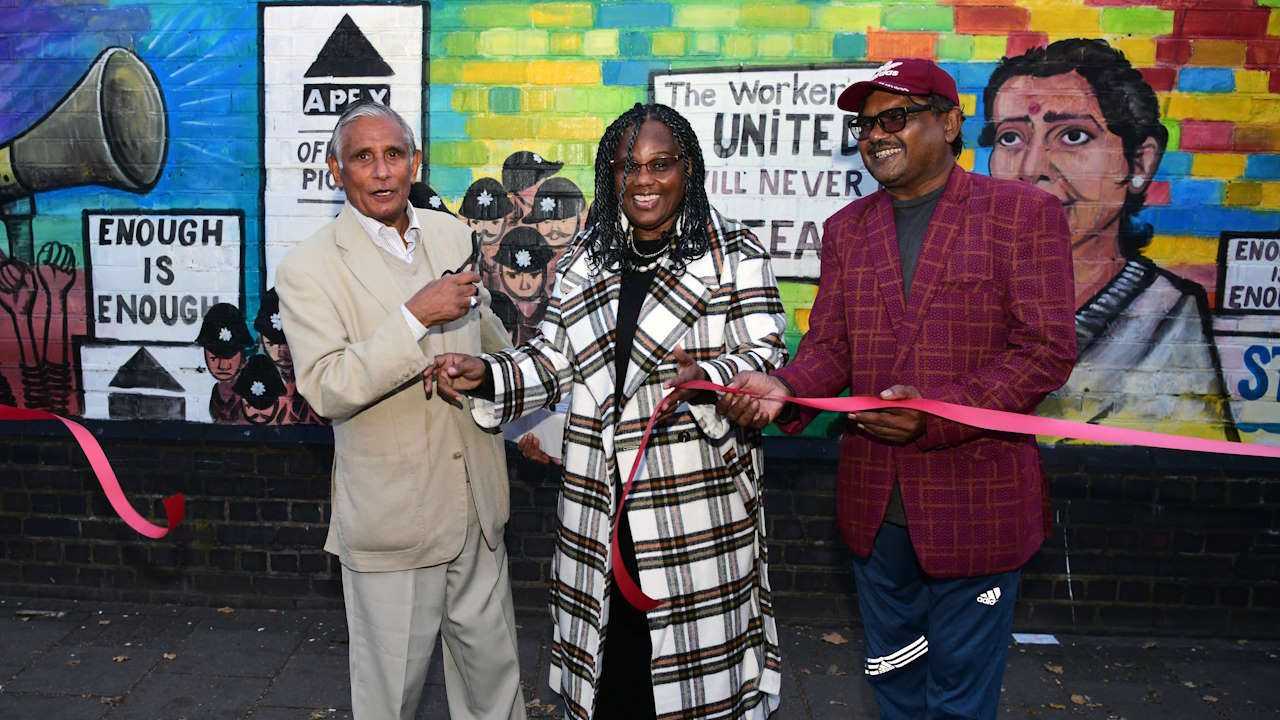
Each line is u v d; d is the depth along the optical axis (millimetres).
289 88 3789
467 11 3725
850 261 2330
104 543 4000
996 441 2189
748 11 3668
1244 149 3609
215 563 3982
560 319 2203
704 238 2082
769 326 2080
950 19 3623
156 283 3902
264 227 3857
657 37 3701
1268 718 3225
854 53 3660
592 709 2096
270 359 3904
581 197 3791
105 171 3865
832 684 3426
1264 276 3656
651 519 2025
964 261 2143
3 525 4023
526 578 3938
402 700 2369
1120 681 3471
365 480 2314
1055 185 3666
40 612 3889
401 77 3768
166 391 3951
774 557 3875
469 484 2432
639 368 2025
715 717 2053
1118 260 3682
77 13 3803
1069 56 3607
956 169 2258
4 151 3873
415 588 2365
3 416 2242
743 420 1981
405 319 2119
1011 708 3273
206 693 3279
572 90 3744
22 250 3922
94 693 3264
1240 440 3723
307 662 3523
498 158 3789
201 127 3828
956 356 2148
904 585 2387
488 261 3842
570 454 2154
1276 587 3770
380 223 2342
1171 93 3602
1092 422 3764
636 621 2180
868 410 2113
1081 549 3809
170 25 3789
